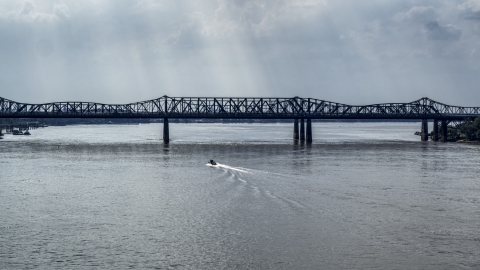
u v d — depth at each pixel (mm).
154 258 69938
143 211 92438
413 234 78250
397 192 107750
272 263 68000
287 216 88125
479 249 72312
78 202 99750
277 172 135500
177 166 150625
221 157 175250
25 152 196500
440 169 143125
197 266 67375
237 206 95312
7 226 83562
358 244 74188
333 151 199250
